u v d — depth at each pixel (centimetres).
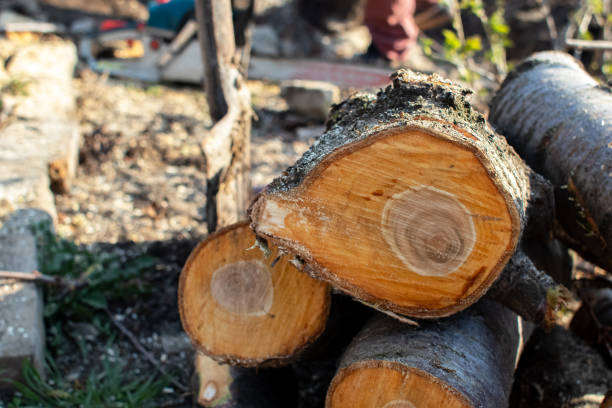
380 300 131
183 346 178
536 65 166
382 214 127
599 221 143
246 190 176
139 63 363
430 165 124
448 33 241
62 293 179
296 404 157
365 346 134
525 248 152
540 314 136
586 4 262
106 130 286
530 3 434
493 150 130
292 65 362
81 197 235
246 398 149
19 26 408
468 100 135
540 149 153
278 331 142
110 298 187
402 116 128
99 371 172
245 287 142
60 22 456
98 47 379
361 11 415
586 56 346
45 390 162
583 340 166
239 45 269
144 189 245
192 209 234
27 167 220
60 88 299
